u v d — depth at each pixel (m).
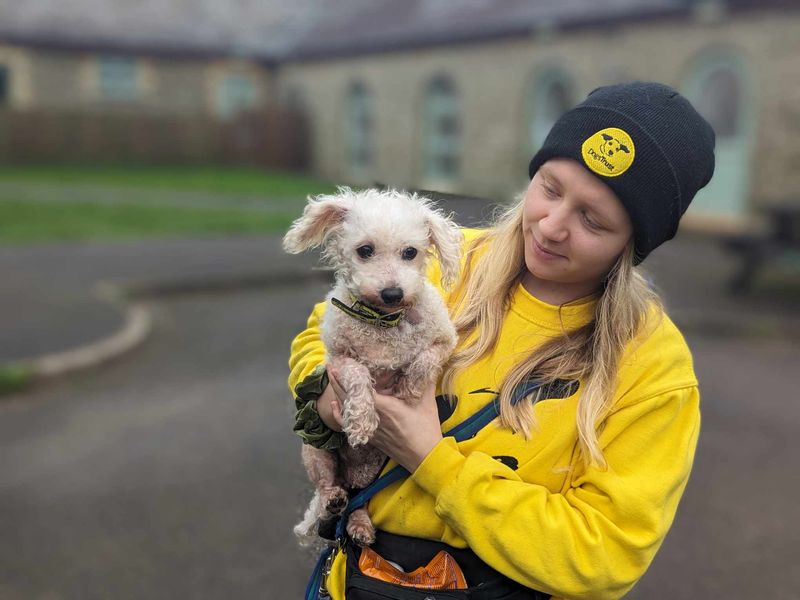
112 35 24.08
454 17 19.27
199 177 22.03
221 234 13.42
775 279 10.31
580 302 1.80
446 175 20.44
